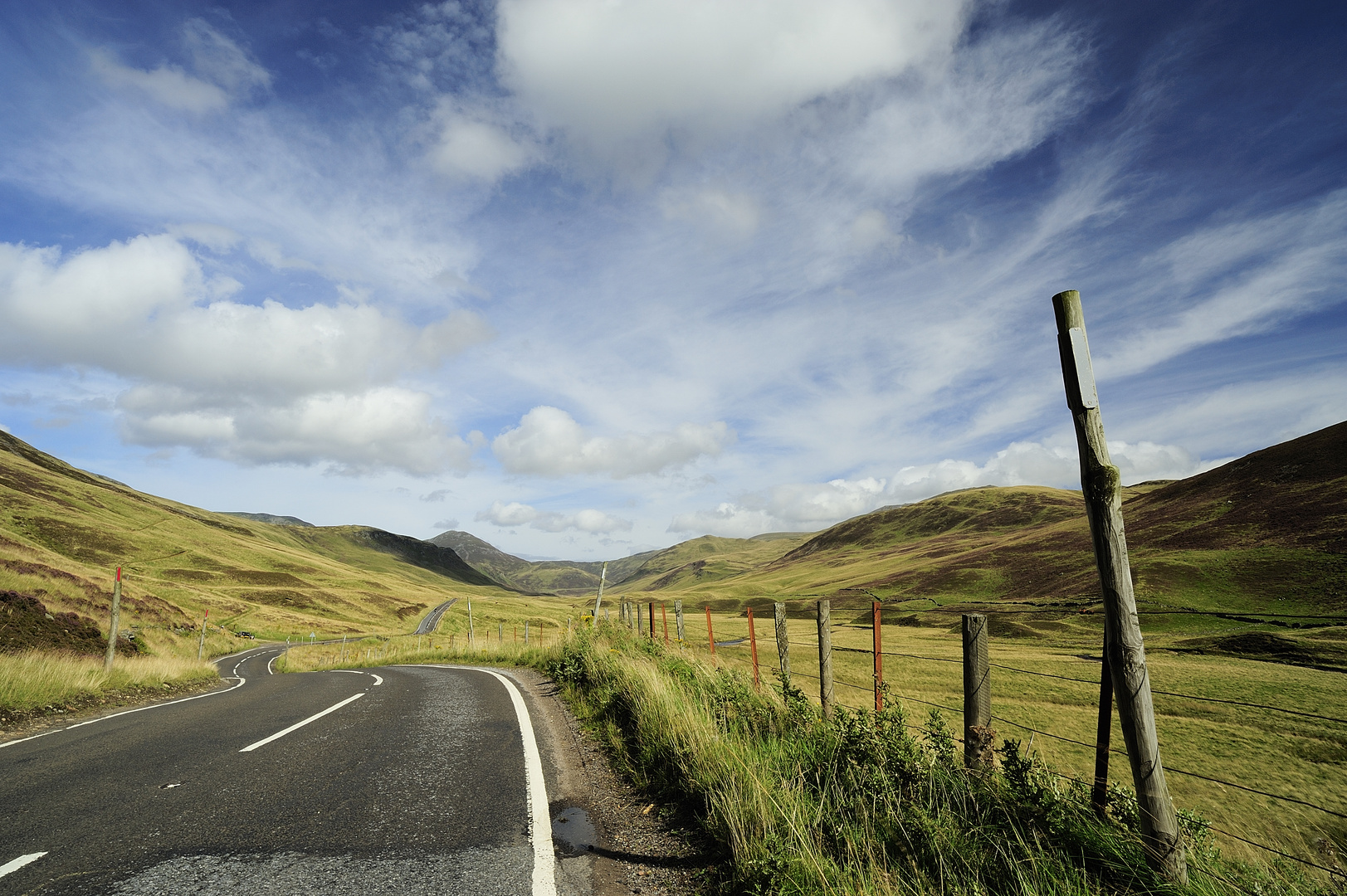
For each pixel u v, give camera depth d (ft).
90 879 12.33
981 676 14.70
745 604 470.80
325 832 14.83
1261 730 73.20
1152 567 245.45
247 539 572.10
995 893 10.73
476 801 17.16
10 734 27.43
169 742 24.47
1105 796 12.59
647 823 15.66
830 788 14.76
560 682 39.91
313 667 100.94
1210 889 10.76
